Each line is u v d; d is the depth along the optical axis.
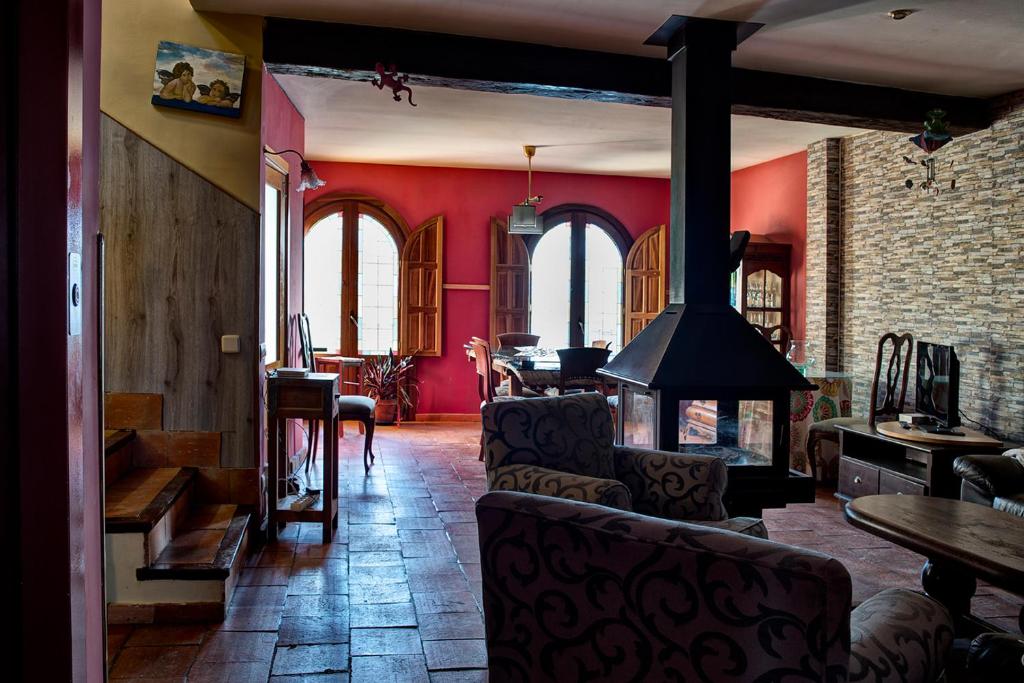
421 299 8.41
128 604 3.09
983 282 5.31
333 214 8.35
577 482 2.49
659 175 8.93
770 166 7.90
